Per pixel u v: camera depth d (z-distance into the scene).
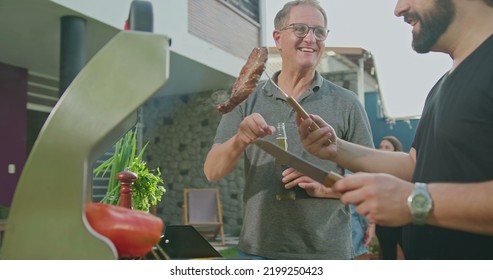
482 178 0.85
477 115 0.86
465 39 0.94
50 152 0.56
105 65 0.56
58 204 0.56
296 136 1.36
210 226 5.62
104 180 1.87
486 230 0.69
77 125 0.56
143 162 1.50
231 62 5.91
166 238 0.86
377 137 3.33
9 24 4.31
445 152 0.91
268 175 1.34
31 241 0.56
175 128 7.28
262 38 6.14
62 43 4.13
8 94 5.49
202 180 7.09
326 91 1.41
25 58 5.34
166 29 4.93
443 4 0.94
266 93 1.44
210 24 5.58
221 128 1.44
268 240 1.33
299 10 1.37
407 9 1.00
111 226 0.60
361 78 4.35
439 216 0.69
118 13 4.38
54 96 6.22
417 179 1.00
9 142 5.45
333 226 1.33
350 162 1.17
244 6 5.99
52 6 3.92
